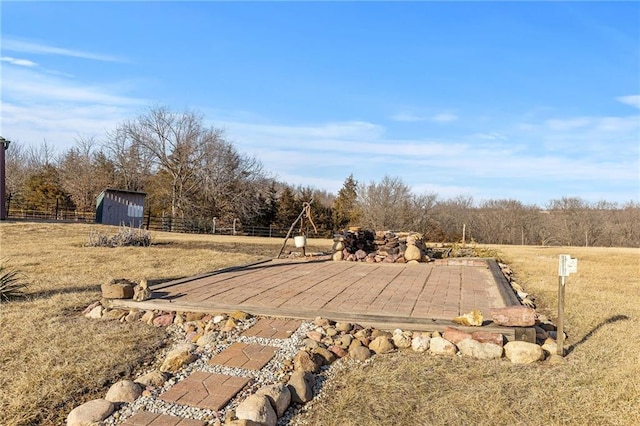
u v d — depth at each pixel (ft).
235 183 110.63
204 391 10.78
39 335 14.20
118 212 80.07
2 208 66.23
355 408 10.09
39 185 107.34
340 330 14.61
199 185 108.68
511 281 26.73
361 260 35.19
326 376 11.83
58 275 25.40
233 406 10.11
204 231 96.94
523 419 9.52
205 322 15.92
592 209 117.50
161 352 13.38
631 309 19.07
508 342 13.35
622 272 32.96
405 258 34.65
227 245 50.44
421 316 15.88
